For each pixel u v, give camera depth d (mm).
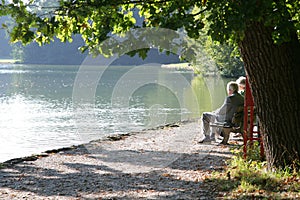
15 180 8055
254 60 7402
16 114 23844
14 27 6684
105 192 7246
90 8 6984
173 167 8805
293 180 7184
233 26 5902
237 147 10516
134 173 8422
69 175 8375
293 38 7375
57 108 26875
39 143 15281
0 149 14172
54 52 108250
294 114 7520
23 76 63438
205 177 7875
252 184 7191
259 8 5828
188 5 6930
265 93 7547
